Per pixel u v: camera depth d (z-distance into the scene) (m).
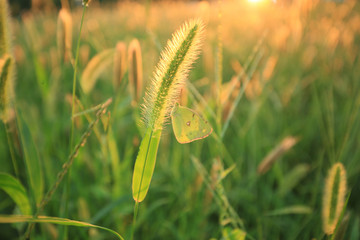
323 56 0.67
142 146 0.20
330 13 0.66
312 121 0.63
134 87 0.31
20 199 0.23
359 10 0.67
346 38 0.69
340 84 0.67
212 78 0.50
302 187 0.53
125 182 0.44
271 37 0.82
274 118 0.63
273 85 0.63
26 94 0.71
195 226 0.40
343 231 0.21
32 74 0.75
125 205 0.39
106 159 0.37
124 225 0.38
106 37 1.02
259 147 0.53
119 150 0.52
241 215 0.46
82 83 0.35
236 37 1.10
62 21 0.29
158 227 0.43
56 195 0.39
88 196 0.42
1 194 0.44
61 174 0.20
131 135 0.53
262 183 0.49
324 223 0.23
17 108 0.28
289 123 0.65
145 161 0.20
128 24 1.11
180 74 0.19
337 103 0.65
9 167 0.43
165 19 1.19
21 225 0.35
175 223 0.46
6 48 0.24
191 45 0.18
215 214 0.48
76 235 0.36
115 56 0.33
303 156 0.59
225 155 0.47
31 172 0.28
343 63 0.71
